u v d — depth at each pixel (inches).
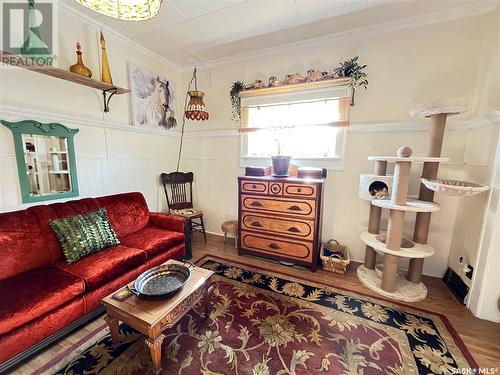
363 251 99.1
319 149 105.5
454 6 75.7
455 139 81.1
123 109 101.4
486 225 65.2
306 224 90.7
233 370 49.2
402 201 69.2
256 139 118.3
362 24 87.0
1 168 66.3
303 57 101.3
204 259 101.9
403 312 67.6
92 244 70.1
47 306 50.4
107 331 60.1
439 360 51.8
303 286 81.2
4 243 58.4
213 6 77.7
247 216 102.3
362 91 92.7
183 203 129.9
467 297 70.2
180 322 62.9
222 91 121.4
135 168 109.0
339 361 51.4
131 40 100.6
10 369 48.8
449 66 80.0
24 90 70.0
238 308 69.2
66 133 80.4
